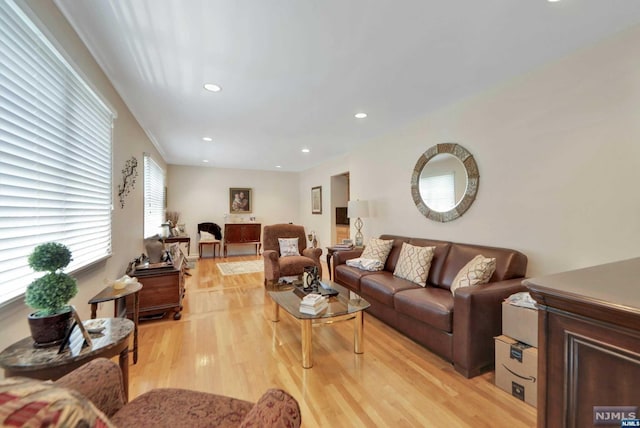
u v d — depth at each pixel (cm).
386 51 199
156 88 255
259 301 355
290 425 77
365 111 318
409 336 241
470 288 196
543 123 220
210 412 94
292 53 201
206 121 350
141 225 372
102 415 50
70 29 169
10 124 122
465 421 146
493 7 156
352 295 253
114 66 218
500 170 252
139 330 265
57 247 119
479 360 189
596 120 191
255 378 187
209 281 460
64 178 169
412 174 354
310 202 743
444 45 192
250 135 417
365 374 191
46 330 114
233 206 742
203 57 205
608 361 63
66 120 170
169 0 149
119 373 103
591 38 186
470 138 279
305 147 498
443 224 312
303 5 153
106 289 213
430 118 326
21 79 129
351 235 488
